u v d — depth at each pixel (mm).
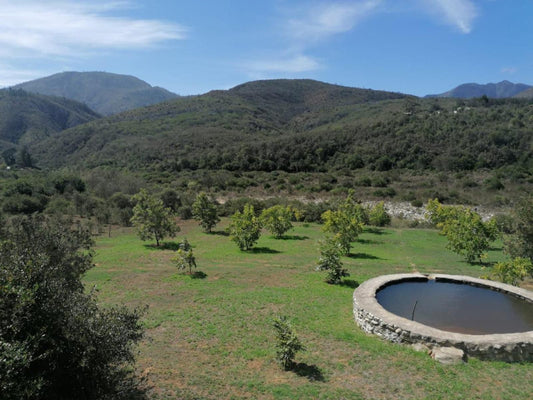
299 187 57438
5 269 5289
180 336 10078
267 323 10914
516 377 7824
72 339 5328
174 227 24406
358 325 10695
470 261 18922
